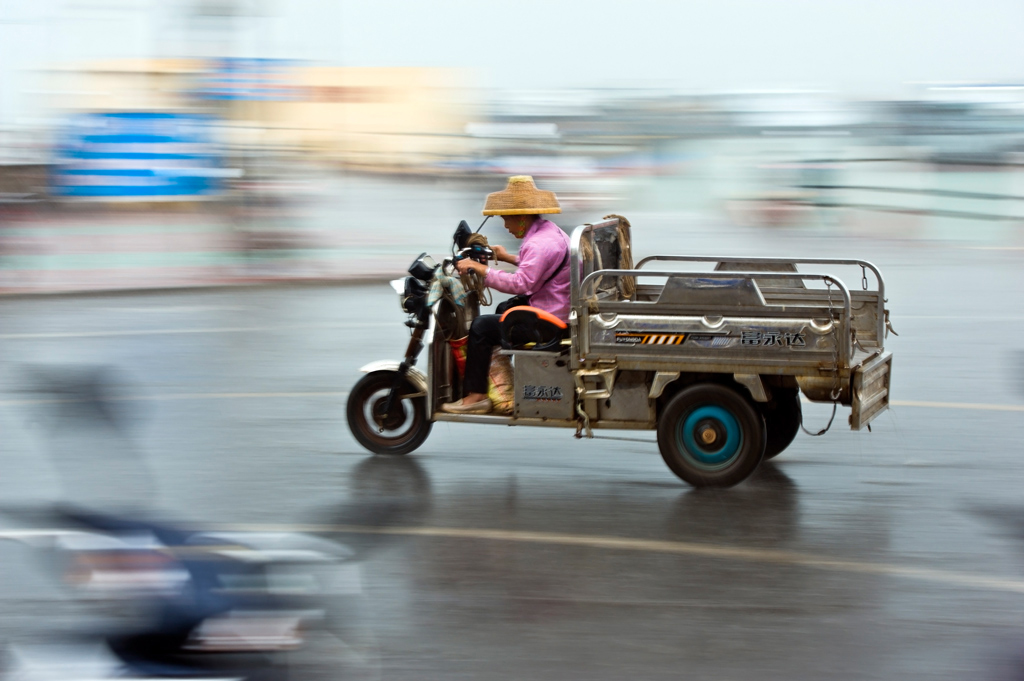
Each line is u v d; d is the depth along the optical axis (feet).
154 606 10.28
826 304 20.48
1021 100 77.25
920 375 27.78
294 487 19.10
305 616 10.86
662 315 18.56
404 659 12.46
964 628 13.25
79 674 10.34
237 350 31.73
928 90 78.48
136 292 44.47
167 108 58.29
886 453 20.98
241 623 10.32
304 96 62.90
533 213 20.02
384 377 20.90
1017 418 23.40
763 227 69.51
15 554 15.07
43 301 42.16
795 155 75.77
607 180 82.23
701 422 18.60
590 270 20.24
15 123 59.31
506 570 15.20
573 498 18.48
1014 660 12.39
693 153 83.20
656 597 14.23
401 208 72.95
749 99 82.38
